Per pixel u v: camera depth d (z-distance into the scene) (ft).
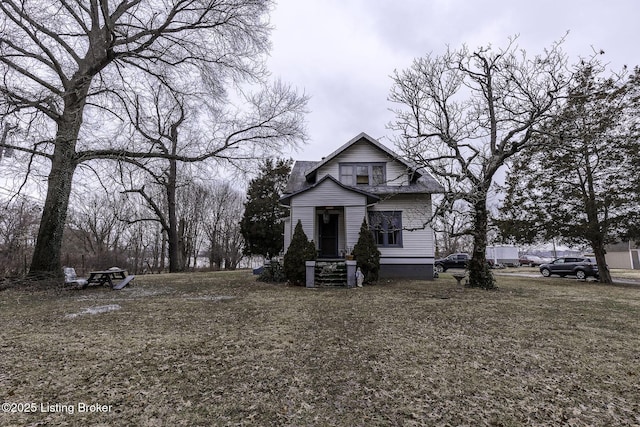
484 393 12.67
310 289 40.88
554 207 59.72
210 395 12.35
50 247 42.86
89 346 17.71
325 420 10.75
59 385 13.08
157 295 35.63
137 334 20.01
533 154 56.54
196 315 25.29
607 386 13.42
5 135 38.22
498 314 26.45
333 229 56.13
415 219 55.31
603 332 21.43
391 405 11.72
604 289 47.62
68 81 45.57
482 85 46.70
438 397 12.33
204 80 56.65
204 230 136.67
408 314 25.98
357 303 30.66
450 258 93.30
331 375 14.19
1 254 58.95
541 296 37.68
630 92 53.57
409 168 49.47
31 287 39.09
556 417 11.05
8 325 22.17
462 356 16.60
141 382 13.38
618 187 54.60
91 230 109.91
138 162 55.36
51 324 22.41
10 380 13.50
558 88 40.57
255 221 89.20
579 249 63.82
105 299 32.83
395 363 15.58
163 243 116.37
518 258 140.97
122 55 47.01
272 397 12.25
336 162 56.90
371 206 55.26
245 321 23.40
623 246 138.62
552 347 18.20
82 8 45.19
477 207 43.93
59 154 43.96
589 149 55.16
